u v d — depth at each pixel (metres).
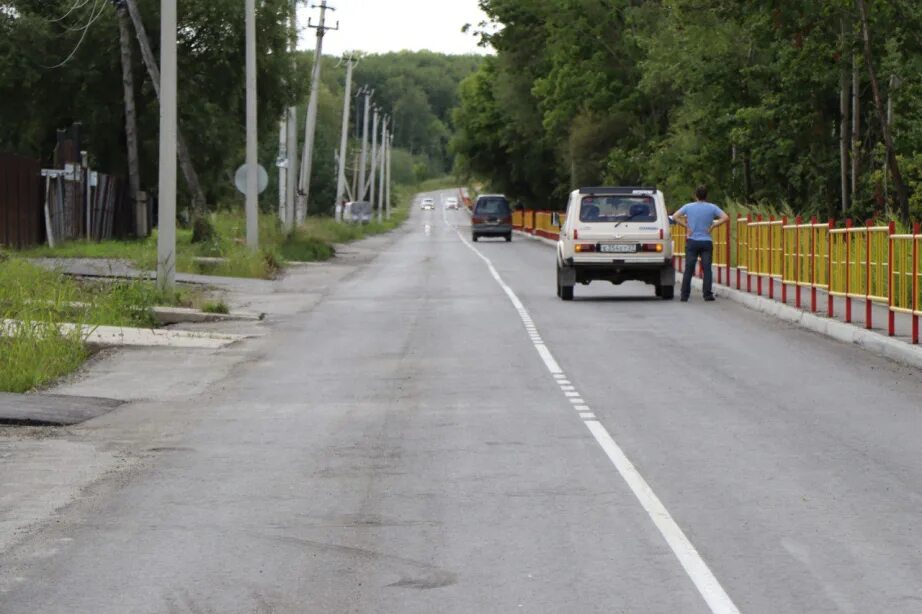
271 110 93.69
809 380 25.03
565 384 24.73
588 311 40.72
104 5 86.12
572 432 19.41
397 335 34.16
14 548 12.70
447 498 14.92
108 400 23.11
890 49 51.00
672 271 44.94
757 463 16.94
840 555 12.27
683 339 32.56
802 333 33.91
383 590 11.18
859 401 22.31
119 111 92.94
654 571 11.72
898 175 48.72
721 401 22.45
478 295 47.94
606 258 44.38
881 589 11.10
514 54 130.12
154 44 89.44
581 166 116.56
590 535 13.09
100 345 31.12
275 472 16.58
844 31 52.09
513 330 35.00
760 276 42.72
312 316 39.94
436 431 19.62
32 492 15.39
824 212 63.84
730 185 73.69
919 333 30.67
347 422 20.61
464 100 175.38
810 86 60.94
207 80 90.94
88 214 77.94
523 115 141.38
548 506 14.45
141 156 94.88
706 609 10.54
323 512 14.24
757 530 13.28
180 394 24.05
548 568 11.85
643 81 78.00
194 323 37.84
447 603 10.78
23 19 86.75
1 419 20.64
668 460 17.17
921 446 18.09
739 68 68.94
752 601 10.77
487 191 179.38
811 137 63.06
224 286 52.38
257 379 26.08
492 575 11.63
